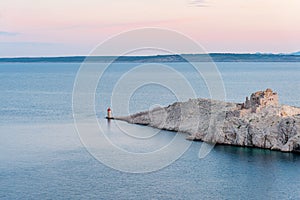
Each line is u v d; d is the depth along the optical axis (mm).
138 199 69812
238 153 98438
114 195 71562
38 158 94750
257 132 103438
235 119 107875
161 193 72688
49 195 71875
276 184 77500
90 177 81125
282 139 101062
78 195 71750
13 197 71188
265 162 91062
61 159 93500
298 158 93625
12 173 84062
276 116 105125
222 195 72000
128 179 79688
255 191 73875
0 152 100500
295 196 71812
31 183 78000
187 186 76062
